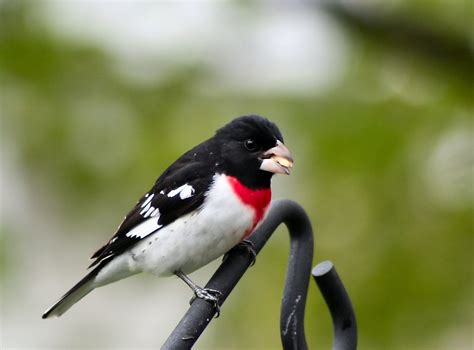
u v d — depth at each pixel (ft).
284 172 23.61
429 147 34.06
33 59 35.32
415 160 33.88
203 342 32.96
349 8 36.58
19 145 34.94
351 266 33.47
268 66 35.76
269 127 24.00
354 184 33.88
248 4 36.27
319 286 22.59
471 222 33.47
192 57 35.83
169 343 20.86
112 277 25.52
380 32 36.68
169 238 24.12
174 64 35.70
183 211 23.91
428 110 34.58
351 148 33.73
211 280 22.91
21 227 34.30
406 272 33.19
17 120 35.01
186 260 24.31
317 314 31.76
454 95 35.60
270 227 23.77
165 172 25.05
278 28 36.42
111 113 35.24
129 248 24.90
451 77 36.47
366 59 36.04
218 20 36.27
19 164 34.94
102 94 35.40
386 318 32.78
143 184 34.04
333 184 33.86
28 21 35.63
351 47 36.37
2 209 34.30
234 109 34.91
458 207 33.68
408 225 33.76
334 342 22.61
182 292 34.78
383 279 33.17
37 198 34.78
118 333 37.63
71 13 36.17
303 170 33.88
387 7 36.81
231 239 23.82
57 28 35.78
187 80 35.58
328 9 36.50
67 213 34.71
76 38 35.63
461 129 34.35
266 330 32.73
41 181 34.81
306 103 34.45
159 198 24.30
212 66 35.76
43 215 34.91
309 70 35.47
